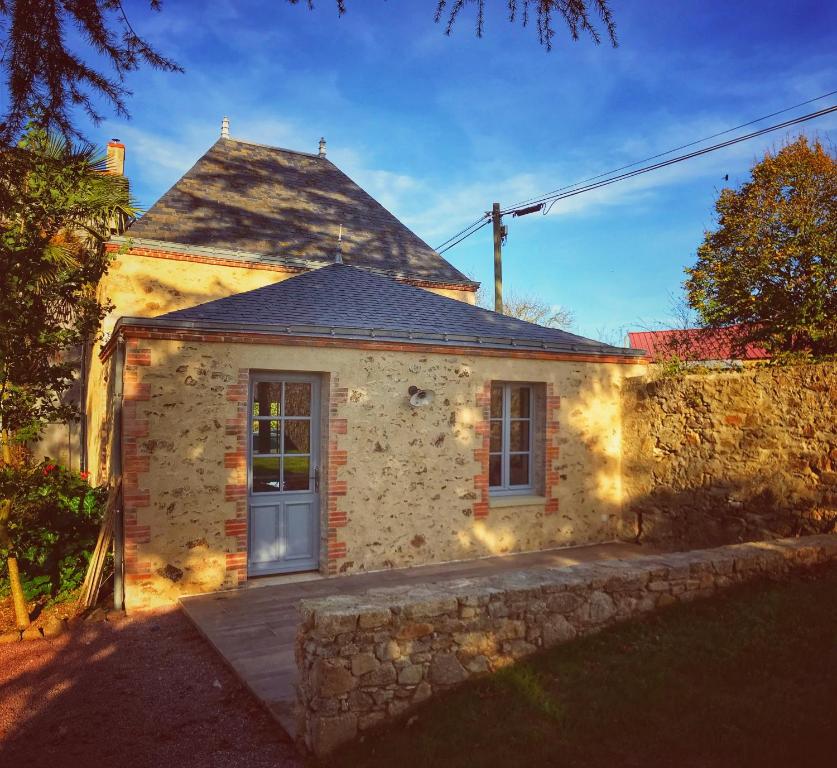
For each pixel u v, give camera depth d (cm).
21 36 374
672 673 410
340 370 761
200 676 495
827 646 430
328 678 365
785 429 769
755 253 1509
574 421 937
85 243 741
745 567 549
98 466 1164
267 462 747
